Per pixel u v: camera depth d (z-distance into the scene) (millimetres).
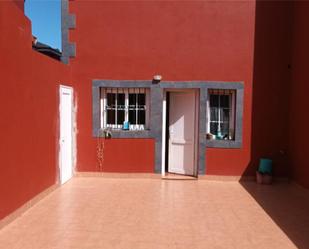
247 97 7418
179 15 7340
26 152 5199
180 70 7402
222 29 7332
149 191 6578
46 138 6035
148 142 7512
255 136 7461
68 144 7285
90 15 7383
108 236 4352
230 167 7500
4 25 4457
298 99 6941
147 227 4691
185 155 7898
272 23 7340
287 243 4219
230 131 7656
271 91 7410
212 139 7555
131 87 7469
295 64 7133
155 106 7453
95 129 7504
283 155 7488
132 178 7559
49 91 6164
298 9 7012
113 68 7445
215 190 6738
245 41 7344
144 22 7367
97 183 7113
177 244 4148
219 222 4934
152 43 7391
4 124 4473
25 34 5152
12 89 4707
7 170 4574
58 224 4730
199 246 4102
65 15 7383
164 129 7691
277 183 7391
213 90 7566
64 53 7426
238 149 7469
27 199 5277
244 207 5660
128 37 7398
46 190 6082
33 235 4332
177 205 5711
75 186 6848
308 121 6426
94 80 7449
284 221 5008
